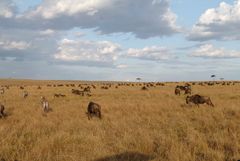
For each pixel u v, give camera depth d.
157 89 50.38
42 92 46.62
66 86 75.75
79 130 12.80
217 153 8.80
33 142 10.38
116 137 11.43
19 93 44.91
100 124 14.48
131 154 9.06
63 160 8.64
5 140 10.18
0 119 16.81
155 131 12.24
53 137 10.57
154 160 8.48
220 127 12.98
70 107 22.59
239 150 9.29
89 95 36.47
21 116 17.80
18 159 8.61
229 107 18.69
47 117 17.39
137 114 17.95
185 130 12.39
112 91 45.88
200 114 17.06
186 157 8.46
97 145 10.02
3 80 155.12
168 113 18.16
